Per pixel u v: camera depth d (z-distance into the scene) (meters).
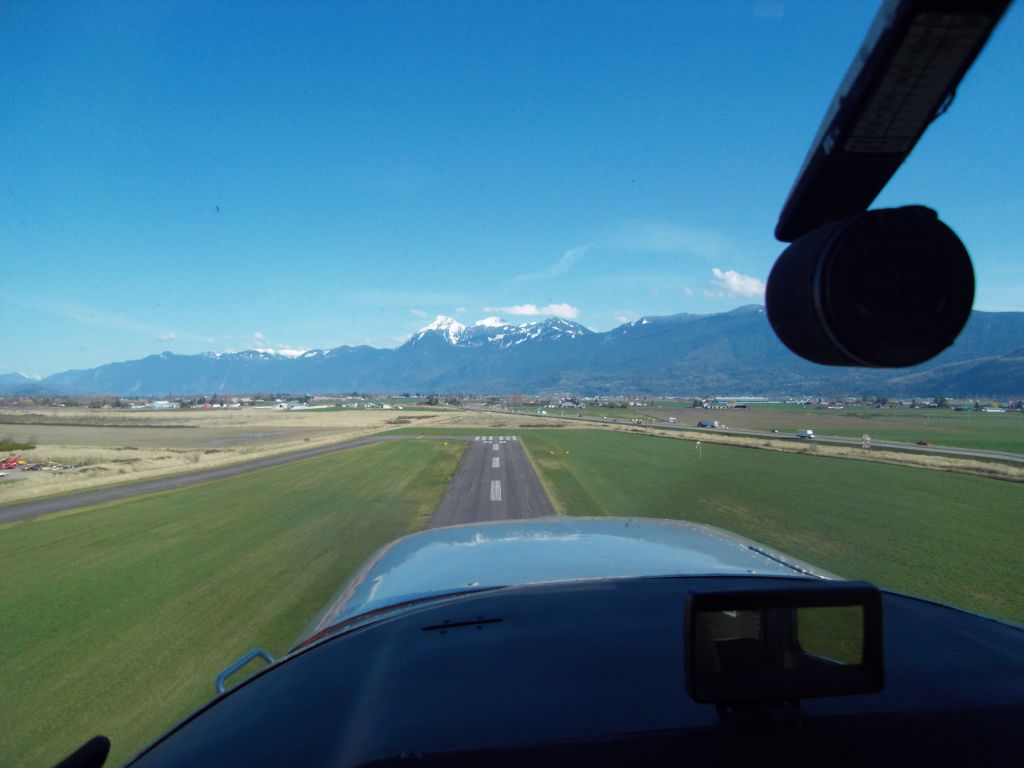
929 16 1.04
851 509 20.59
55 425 91.12
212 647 8.91
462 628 2.31
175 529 17.89
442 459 39.56
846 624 1.69
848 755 1.44
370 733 1.60
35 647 9.04
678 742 1.47
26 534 17.50
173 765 1.69
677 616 2.31
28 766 6.02
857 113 1.24
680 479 28.78
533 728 1.55
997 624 2.35
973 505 21.53
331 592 11.48
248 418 118.44
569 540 4.08
